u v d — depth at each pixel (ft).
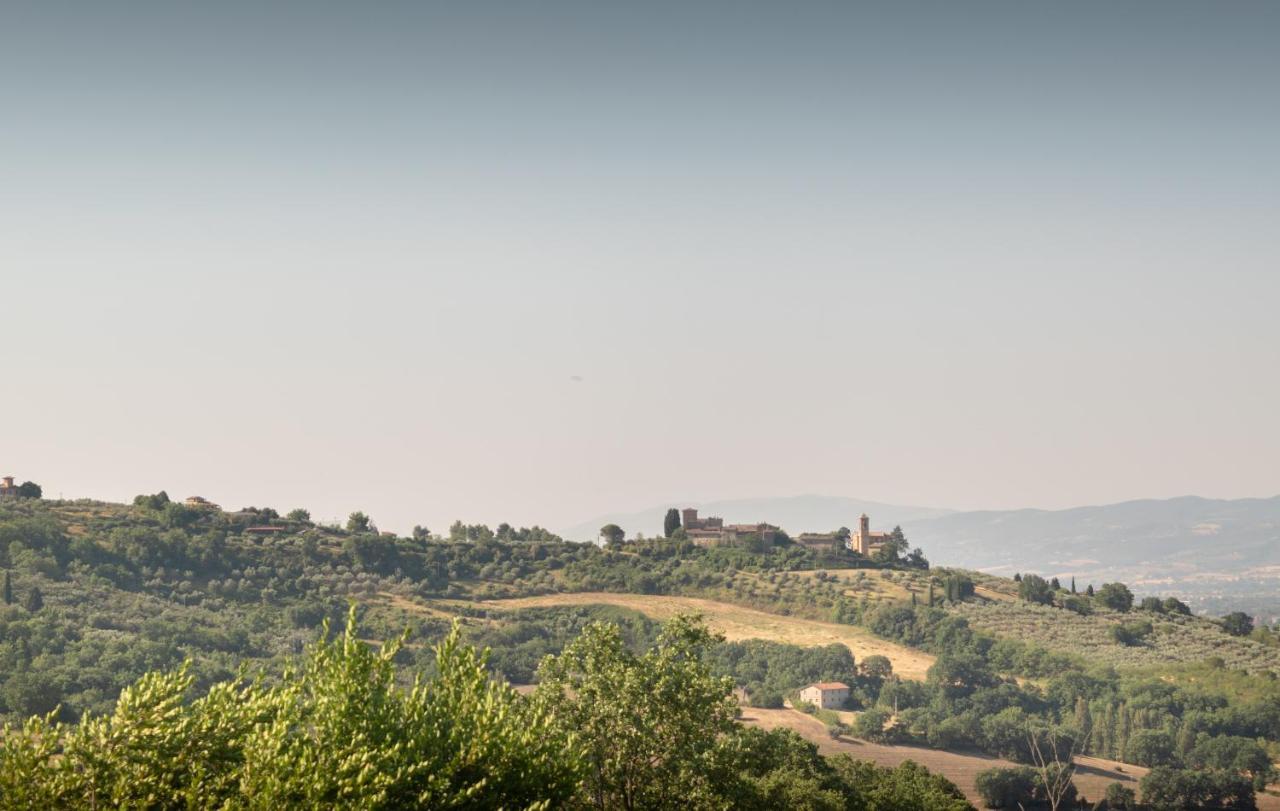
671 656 202.18
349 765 125.08
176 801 129.80
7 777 122.31
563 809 162.20
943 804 371.76
